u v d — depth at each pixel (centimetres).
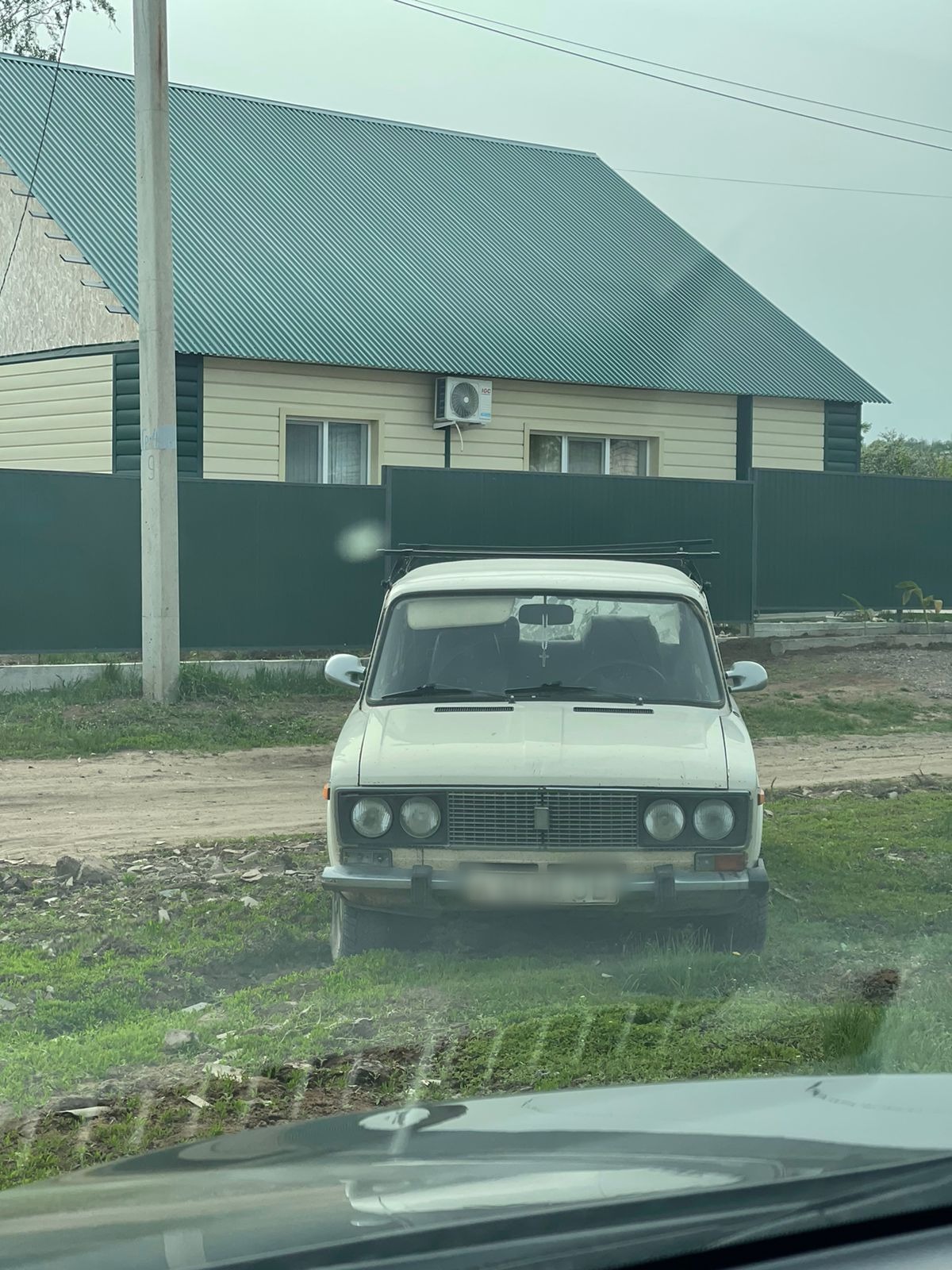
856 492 2094
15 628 1475
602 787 571
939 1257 118
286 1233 123
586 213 2530
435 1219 123
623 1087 179
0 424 1978
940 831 866
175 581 1381
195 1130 398
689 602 684
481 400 1991
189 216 2053
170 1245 121
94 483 1512
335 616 1664
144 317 1341
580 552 798
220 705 1391
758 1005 504
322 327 1916
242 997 543
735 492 1941
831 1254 119
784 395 2244
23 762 1127
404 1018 497
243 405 1852
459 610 679
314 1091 431
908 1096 162
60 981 561
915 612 2169
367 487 1678
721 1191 126
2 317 1995
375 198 2300
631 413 2170
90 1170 177
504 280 2227
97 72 2211
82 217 1867
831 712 1470
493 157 2594
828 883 726
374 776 579
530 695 643
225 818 923
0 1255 123
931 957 582
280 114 2417
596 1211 123
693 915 584
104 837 855
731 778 578
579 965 570
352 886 570
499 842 572
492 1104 181
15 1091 430
